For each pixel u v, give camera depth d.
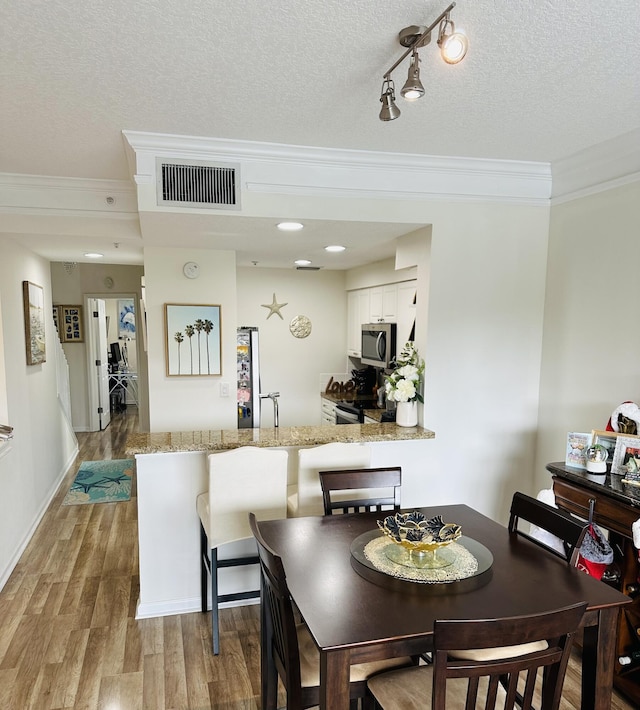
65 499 4.72
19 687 2.24
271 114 2.18
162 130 2.35
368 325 4.98
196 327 3.88
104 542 3.79
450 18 1.47
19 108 2.07
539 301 3.24
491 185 3.04
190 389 3.93
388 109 1.76
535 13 1.45
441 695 1.25
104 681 2.29
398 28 1.53
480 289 3.12
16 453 3.62
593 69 1.80
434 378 3.12
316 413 5.88
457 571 1.71
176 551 2.83
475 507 3.28
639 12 1.45
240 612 2.87
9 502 3.39
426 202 2.96
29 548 3.68
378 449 3.06
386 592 1.57
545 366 3.24
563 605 1.52
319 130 2.38
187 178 2.53
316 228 3.01
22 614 2.82
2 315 3.42
